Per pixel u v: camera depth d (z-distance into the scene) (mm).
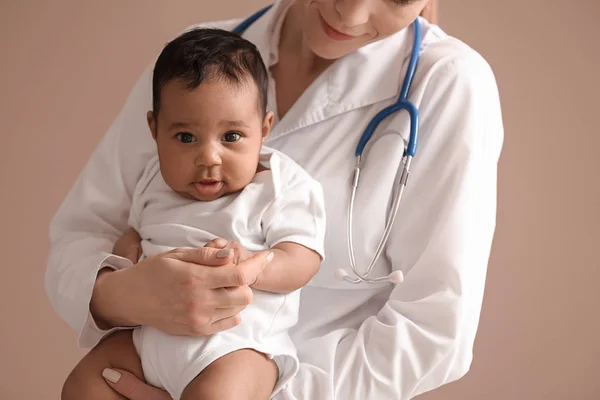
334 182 1355
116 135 1458
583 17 2045
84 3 2205
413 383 1250
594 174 2092
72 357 2338
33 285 2305
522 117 2096
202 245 1219
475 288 1287
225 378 1117
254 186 1246
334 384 1240
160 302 1123
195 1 2184
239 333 1166
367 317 1398
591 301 2143
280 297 1212
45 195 2275
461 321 1258
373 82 1384
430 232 1300
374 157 1354
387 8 1250
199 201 1252
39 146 2260
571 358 2174
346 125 1382
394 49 1409
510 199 2133
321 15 1283
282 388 1222
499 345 2195
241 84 1191
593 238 2117
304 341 1348
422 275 1281
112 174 1430
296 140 1389
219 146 1197
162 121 1212
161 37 2203
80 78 2232
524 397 2207
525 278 2158
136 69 2221
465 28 2090
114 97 2234
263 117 1265
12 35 2221
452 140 1319
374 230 1343
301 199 1245
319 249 1236
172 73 1189
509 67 2084
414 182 1332
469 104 1334
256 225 1228
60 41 2223
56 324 2318
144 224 1301
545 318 2168
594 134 2078
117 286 1170
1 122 2250
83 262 1267
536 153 2105
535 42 2068
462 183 1297
